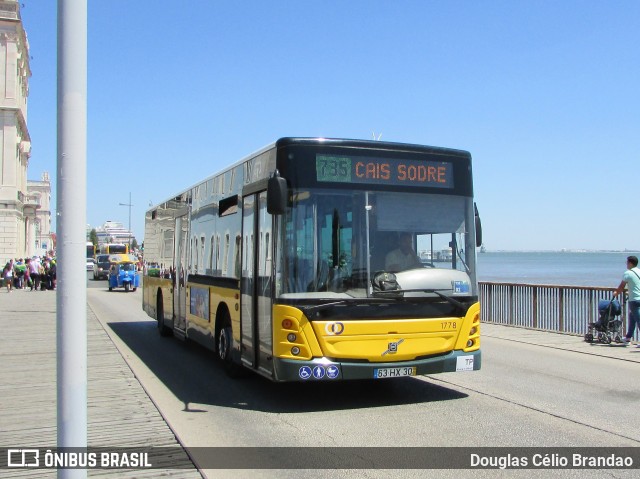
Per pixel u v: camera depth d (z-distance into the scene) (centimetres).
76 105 381
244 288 864
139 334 1598
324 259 738
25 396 805
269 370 754
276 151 760
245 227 871
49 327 1638
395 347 745
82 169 383
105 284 5050
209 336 1057
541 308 1562
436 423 696
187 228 1252
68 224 379
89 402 757
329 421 713
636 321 1260
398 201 780
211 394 868
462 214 816
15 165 5412
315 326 720
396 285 755
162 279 1497
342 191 758
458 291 793
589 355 1179
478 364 802
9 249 5284
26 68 6325
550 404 783
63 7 381
